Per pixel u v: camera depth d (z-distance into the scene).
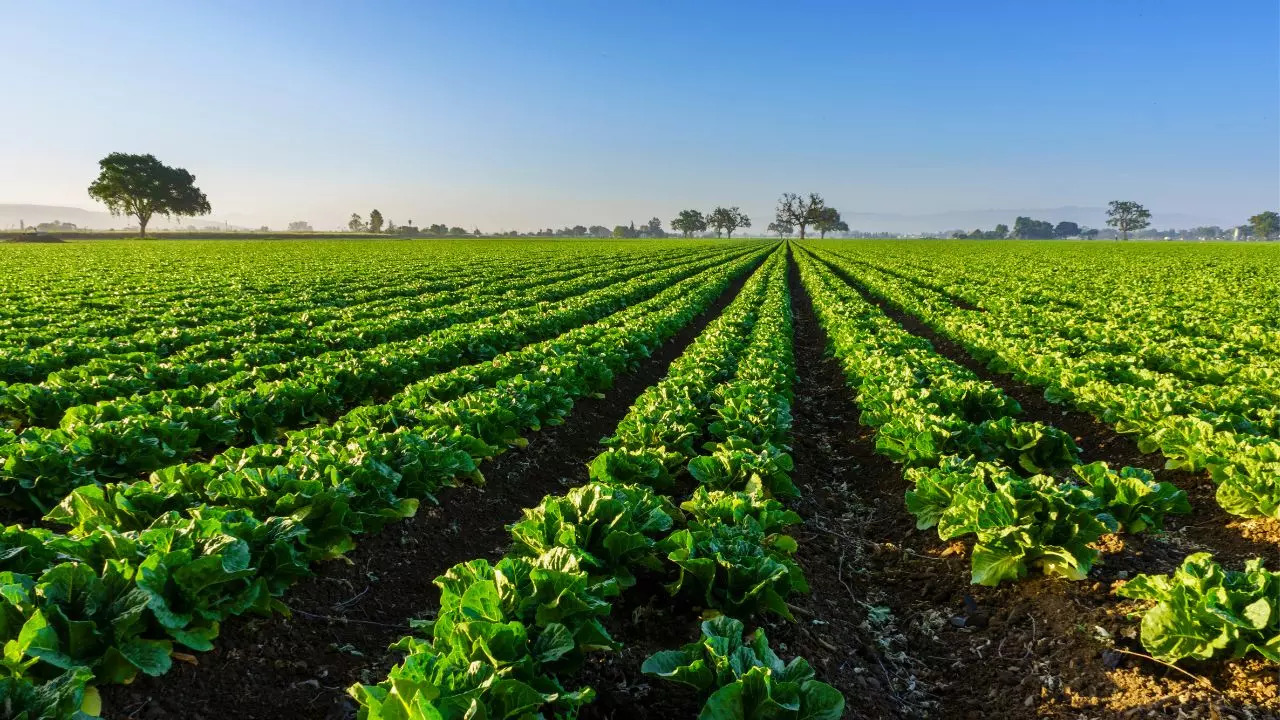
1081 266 54.91
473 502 8.43
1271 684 4.47
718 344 16.86
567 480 10.11
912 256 77.12
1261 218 199.75
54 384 11.12
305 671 5.16
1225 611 4.62
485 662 4.19
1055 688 5.10
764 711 3.98
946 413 11.00
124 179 120.69
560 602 4.74
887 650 6.06
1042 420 12.76
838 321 22.02
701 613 5.91
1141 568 6.43
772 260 71.44
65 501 5.90
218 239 126.44
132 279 37.00
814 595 6.60
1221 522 7.55
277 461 7.15
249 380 12.41
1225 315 23.02
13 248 75.81
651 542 6.01
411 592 6.61
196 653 4.86
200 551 4.93
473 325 20.02
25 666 3.84
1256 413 10.04
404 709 3.47
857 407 13.88
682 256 75.62
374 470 6.99
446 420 9.38
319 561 6.32
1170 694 4.66
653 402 11.05
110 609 4.37
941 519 7.18
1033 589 6.25
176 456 8.62
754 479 7.69
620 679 5.07
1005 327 20.00
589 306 26.08
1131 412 10.29
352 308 24.34
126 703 4.30
